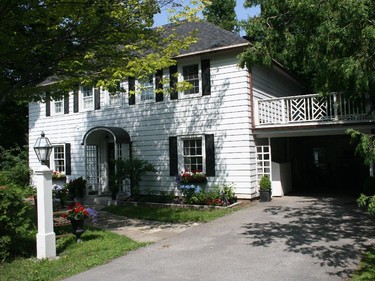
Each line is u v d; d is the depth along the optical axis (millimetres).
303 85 19625
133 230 9523
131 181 14578
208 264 6207
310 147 20719
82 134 17656
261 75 14672
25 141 26297
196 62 14180
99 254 7086
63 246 7848
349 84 7285
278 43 7723
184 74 14594
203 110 13992
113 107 16484
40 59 9758
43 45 9242
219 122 13633
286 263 6062
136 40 10094
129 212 12227
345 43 6500
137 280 5582
